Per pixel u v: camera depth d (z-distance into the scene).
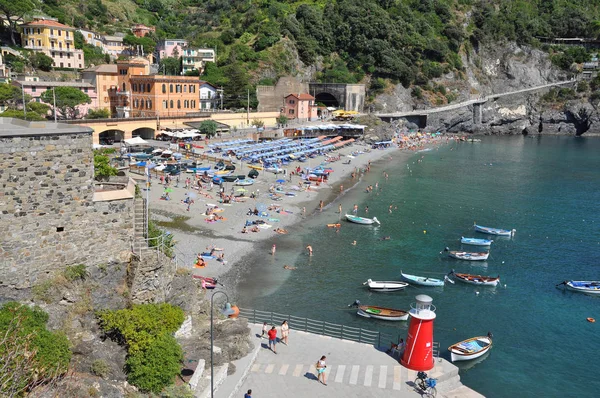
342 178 116.81
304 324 49.66
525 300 58.00
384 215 89.19
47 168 30.33
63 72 153.12
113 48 196.88
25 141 29.22
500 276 64.62
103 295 32.88
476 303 56.88
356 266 65.69
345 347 39.91
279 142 141.00
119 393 27.72
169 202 82.69
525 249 74.69
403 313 51.91
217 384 31.69
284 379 34.72
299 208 89.50
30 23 153.75
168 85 141.62
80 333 30.55
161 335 31.06
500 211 94.88
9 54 143.12
